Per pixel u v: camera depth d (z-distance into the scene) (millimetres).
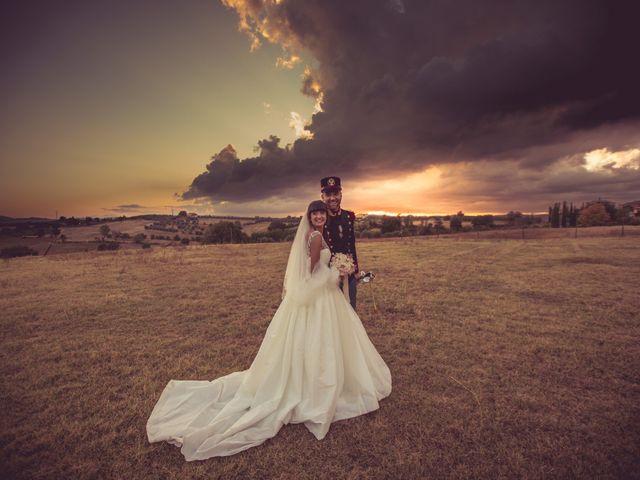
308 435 2857
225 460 2586
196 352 4680
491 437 2793
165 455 2654
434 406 3273
